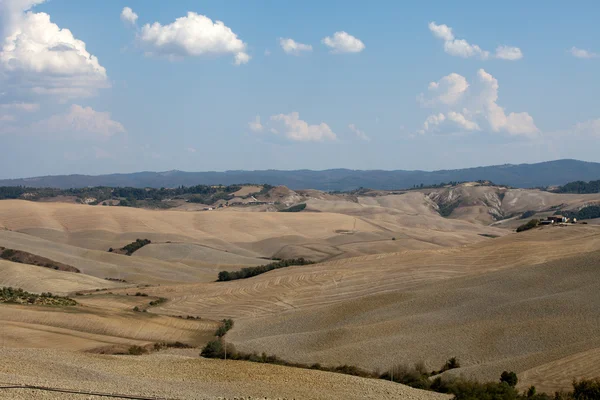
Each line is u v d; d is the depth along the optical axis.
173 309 129.00
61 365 57.78
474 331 87.81
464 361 78.44
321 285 141.00
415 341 86.88
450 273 138.88
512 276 115.38
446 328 91.88
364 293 131.25
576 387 59.59
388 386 59.91
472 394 57.25
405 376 70.12
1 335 84.75
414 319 98.31
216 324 113.75
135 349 84.69
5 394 42.22
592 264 113.50
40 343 82.50
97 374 55.50
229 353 82.50
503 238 172.62
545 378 65.50
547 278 111.06
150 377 58.03
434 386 65.31
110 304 130.12
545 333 83.00
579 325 84.19
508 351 79.44
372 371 75.88
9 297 114.25
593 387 58.56
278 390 54.09
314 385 57.47
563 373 66.25
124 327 101.00
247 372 62.94
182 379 57.91
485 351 80.62
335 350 86.00
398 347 85.12
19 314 99.00
